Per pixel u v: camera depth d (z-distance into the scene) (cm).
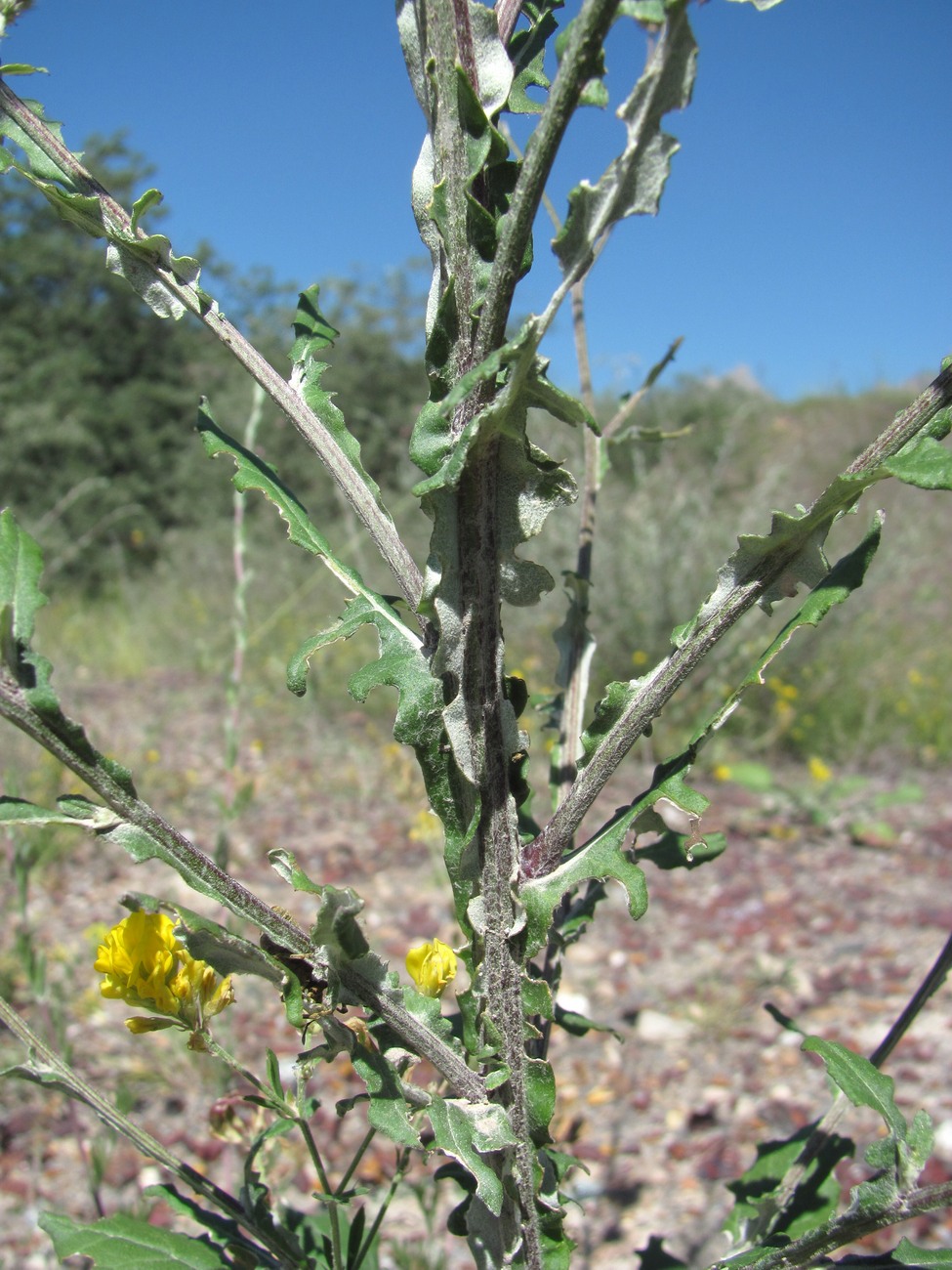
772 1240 114
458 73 82
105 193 97
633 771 624
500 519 86
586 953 432
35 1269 249
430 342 84
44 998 197
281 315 1658
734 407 1412
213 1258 102
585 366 145
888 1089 89
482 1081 91
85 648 1020
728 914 466
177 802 599
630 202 75
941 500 1044
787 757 692
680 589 681
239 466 101
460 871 93
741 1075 344
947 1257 93
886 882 500
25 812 77
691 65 73
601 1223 276
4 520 78
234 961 82
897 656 824
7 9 96
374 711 786
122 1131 102
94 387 1619
